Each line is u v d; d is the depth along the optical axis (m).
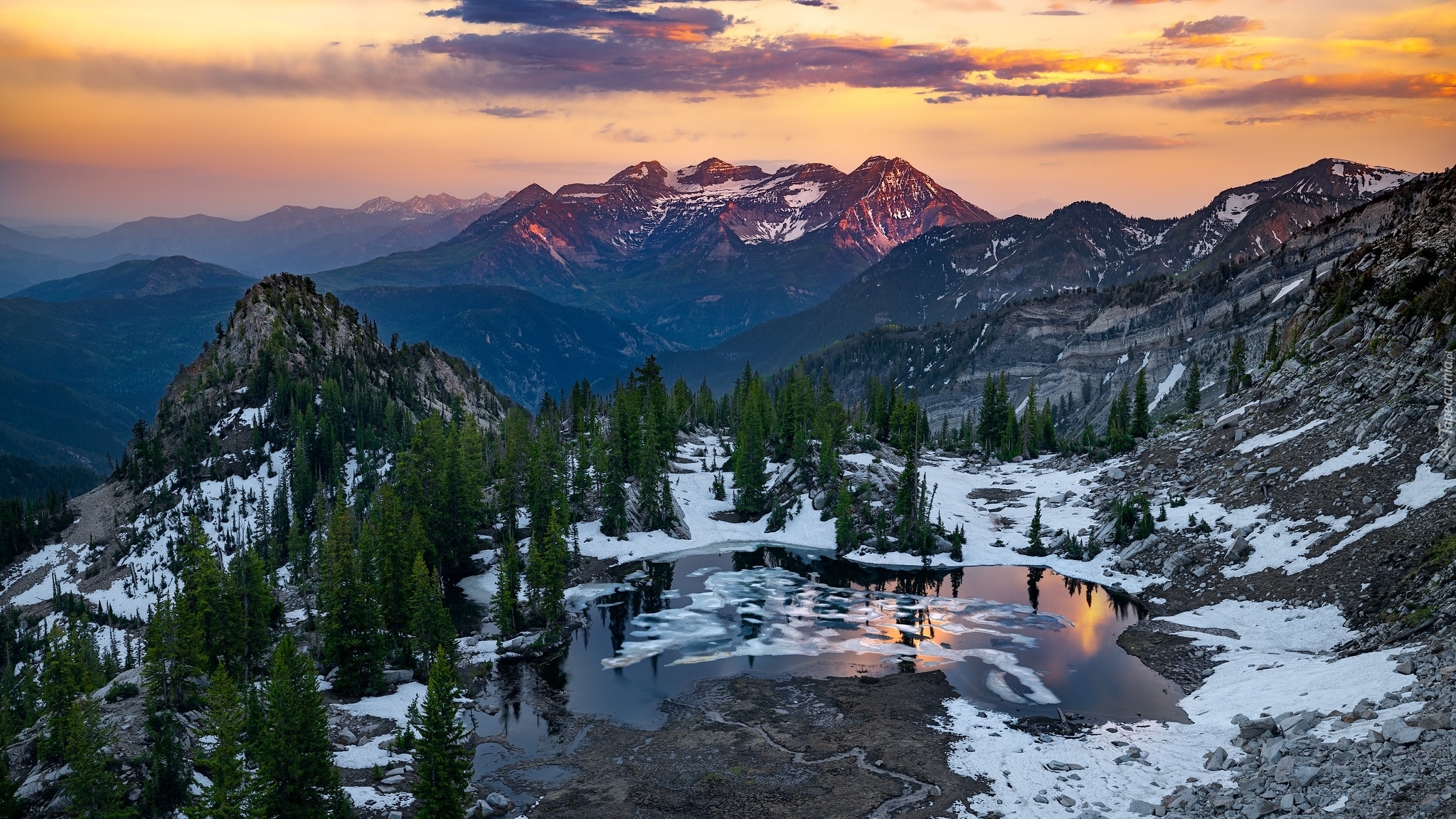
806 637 99.44
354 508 181.75
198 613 79.94
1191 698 76.25
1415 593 75.69
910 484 137.12
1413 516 87.31
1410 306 110.50
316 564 150.50
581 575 128.38
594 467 162.50
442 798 56.00
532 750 72.12
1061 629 99.00
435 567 113.25
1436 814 42.69
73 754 53.44
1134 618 101.31
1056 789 60.78
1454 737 48.69
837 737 72.75
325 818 56.50
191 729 64.19
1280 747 56.75
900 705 79.06
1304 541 97.50
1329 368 122.88
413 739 70.44
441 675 57.75
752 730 74.94
